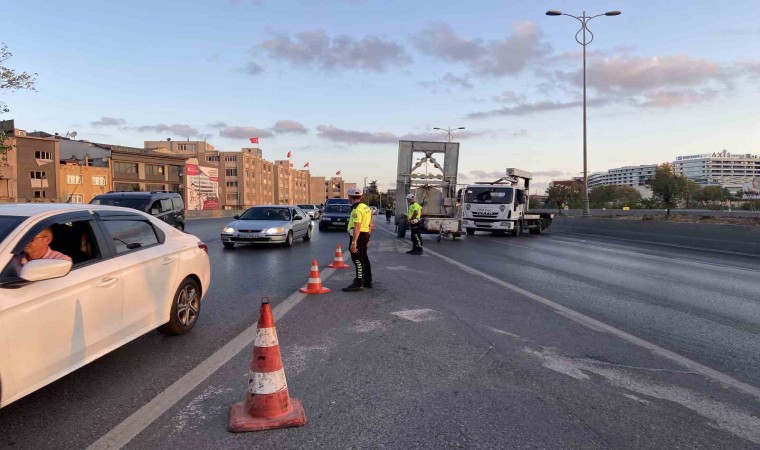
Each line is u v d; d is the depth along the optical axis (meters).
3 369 3.28
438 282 9.91
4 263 3.54
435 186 22.00
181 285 5.81
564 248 18.34
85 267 4.22
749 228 16.98
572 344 5.64
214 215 54.91
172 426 3.56
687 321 6.84
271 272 11.05
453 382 4.45
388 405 3.95
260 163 113.81
